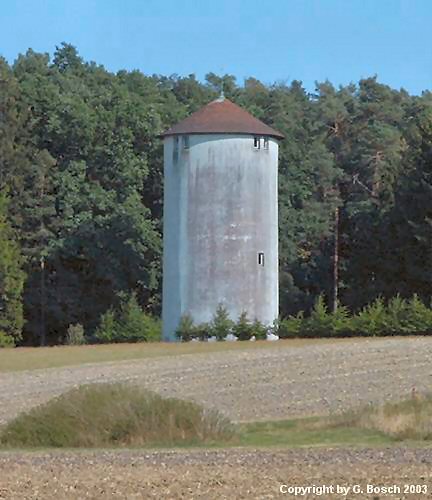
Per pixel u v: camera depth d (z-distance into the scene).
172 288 76.81
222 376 52.12
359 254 90.38
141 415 33.41
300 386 48.47
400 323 70.94
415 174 87.38
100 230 90.75
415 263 86.19
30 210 90.25
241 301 75.69
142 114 93.88
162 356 61.72
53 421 33.19
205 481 23.83
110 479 24.42
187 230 76.19
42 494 22.72
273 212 77.88
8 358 63.84
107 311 86.69
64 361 60.97
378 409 38.47
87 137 92.88
